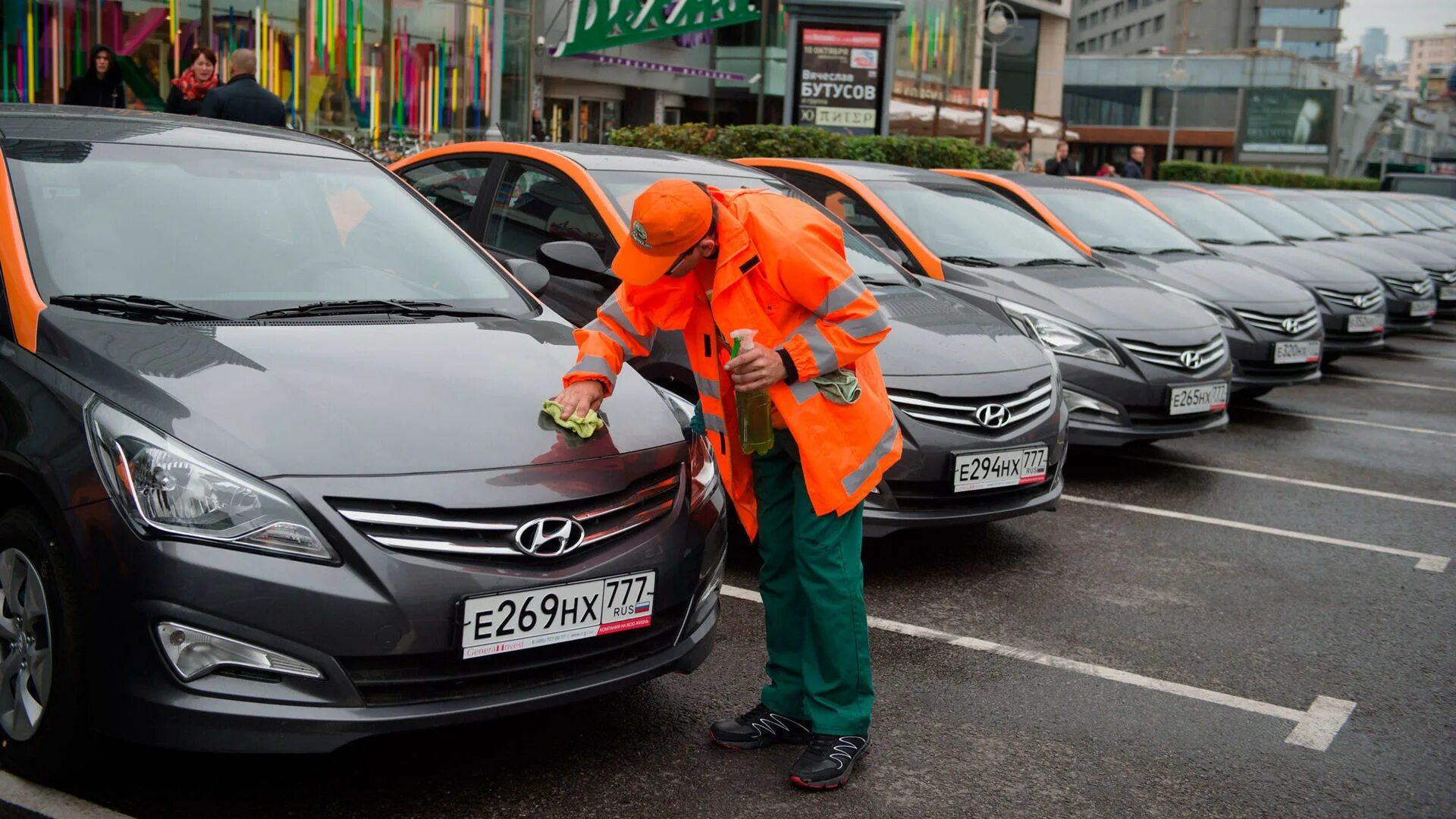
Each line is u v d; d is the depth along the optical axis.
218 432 2.80
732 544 5.27
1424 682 4.23
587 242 5.52
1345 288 10.98
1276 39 108.19
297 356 3.21
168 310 3.40
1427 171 64.44
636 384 3.62
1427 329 13.73
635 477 3.16
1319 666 4.33
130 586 2.66
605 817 3.01
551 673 3.00
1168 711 3.87
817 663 3.32
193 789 3.03
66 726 2.83
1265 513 6.50
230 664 2.65
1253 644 4.52
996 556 5.49
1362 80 69.62
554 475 3.00
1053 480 5.31
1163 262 8.84
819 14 15.91
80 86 10.68
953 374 4.99
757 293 3.10
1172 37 104.88
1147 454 7.91
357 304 3.73
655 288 3.21
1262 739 3.70
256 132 4.42
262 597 2.65
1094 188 9.68
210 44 13.40
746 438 3.19
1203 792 3.33
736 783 3.23
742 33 27.61
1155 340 6.63
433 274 4.09
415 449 2.91
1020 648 4.36
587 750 3.38
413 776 3.17
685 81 26.97
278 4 14.02
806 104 16.08
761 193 3.20
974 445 4.90
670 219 2.95
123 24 12.66
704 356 3.27
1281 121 57.47
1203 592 5.11
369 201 4.29
